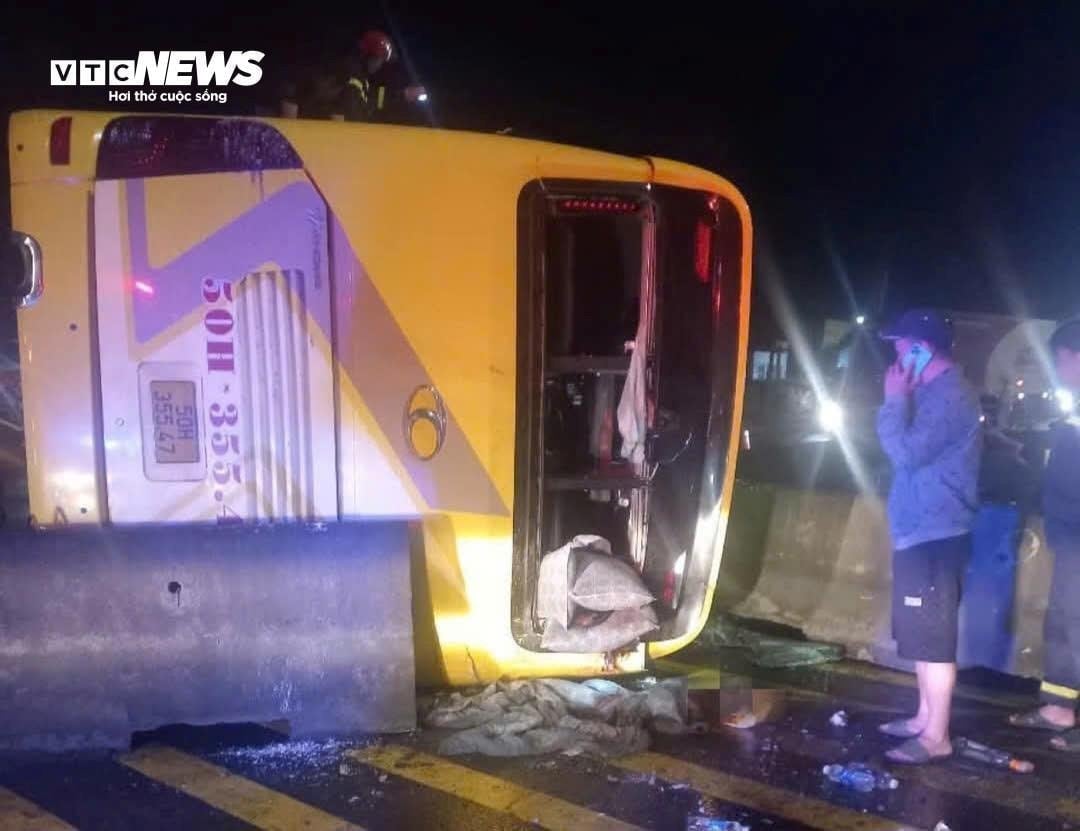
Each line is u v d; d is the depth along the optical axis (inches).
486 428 181.6
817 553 254.1
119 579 171.3
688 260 192.1
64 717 168.6
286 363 175.2
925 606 174.4
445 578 183.2
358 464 178.4
